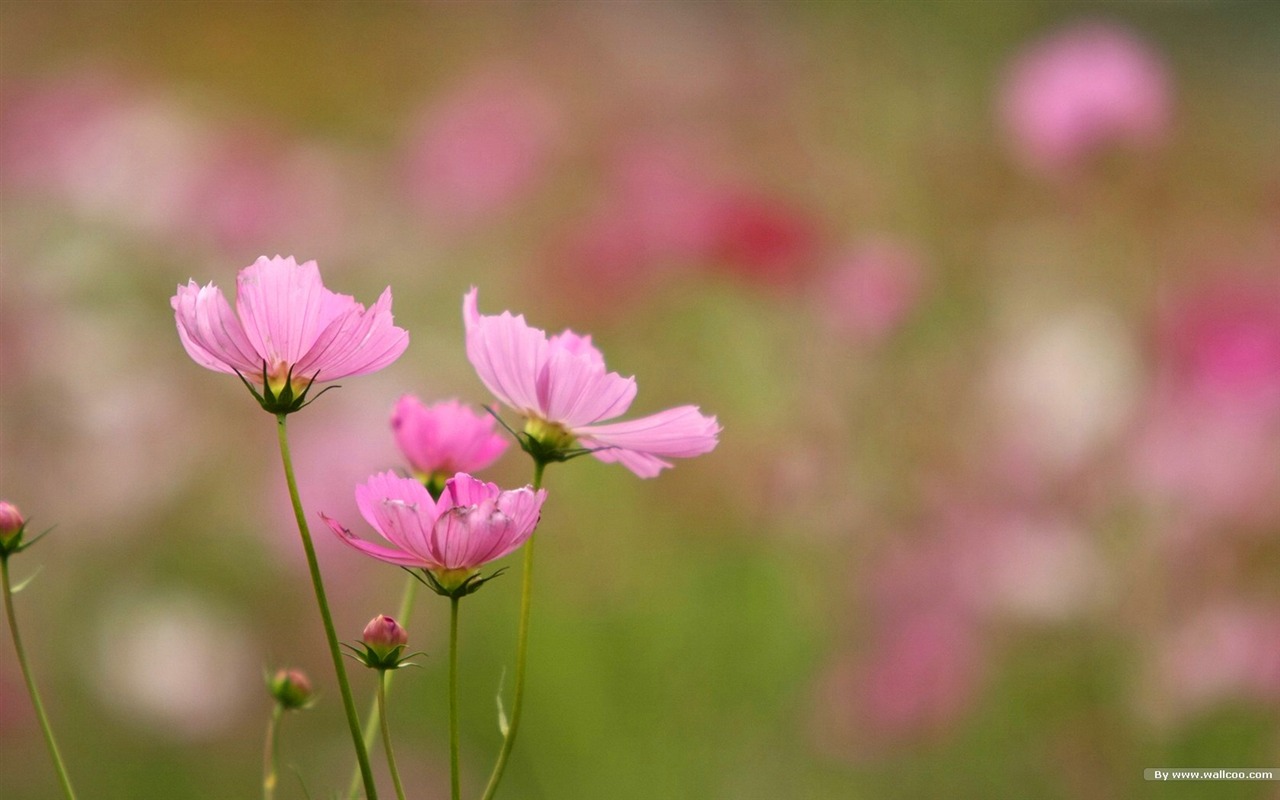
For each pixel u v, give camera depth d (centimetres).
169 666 293
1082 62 336
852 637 288
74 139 400
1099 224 339
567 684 292
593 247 355
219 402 340
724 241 331
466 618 318
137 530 319
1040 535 277
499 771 151
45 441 326
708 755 282
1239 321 282
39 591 311
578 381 158
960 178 378
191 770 289
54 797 282
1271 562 268
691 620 301
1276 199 398
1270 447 271
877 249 330
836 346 315
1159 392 283
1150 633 267
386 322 155
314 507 303
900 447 299
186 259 390
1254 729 264
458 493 153
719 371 337
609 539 325
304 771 288
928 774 274
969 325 325
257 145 423
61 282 359
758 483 308
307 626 305
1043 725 271
